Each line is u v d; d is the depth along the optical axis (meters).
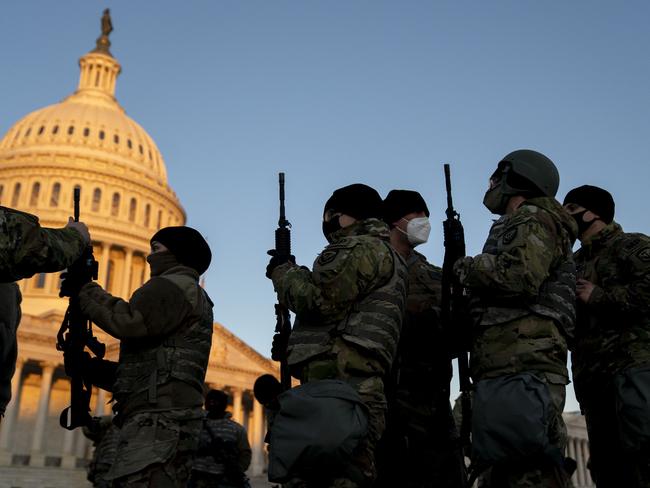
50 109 95.19
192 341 5.14
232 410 71.00
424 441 5.73
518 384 4.09
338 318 4.39
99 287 5.20
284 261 5.08
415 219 6.06
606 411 5.44
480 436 4.18
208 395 9.69
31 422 64.25
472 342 4.61
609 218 5.94
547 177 4.84
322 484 4.07
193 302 5.12
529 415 3.96
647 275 5.23
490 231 4.86
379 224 4.85
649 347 5.11
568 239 4.68
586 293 5.42
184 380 4.96
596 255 5.86
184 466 4.85
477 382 4.43
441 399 5.57
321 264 4.39
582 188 6.04
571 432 73.50
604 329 5.45
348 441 3.92
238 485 9.38
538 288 4.24
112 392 5.18
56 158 85.69
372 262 4.41
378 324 4.38
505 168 5.02
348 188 5.03
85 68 104.62
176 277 5.16
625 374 5.10
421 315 6.02
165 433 4.76
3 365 5.58
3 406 5.64
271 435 4.16
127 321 4.79
